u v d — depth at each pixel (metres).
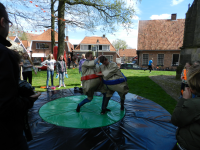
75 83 7.89
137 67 20.91
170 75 13.05
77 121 2.72
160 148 1.92
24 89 1.11
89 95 3.02
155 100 5.27
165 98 5.53
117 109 3.37
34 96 1.13
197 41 8.96
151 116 2.97
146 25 25.44
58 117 2.90
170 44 22.84
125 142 2.05
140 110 3.30
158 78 11.01
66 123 2.63
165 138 2.17
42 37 30.39
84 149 1.89
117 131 2.36
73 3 12.20
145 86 7.69
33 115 2.99
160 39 23.72
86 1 11.59
